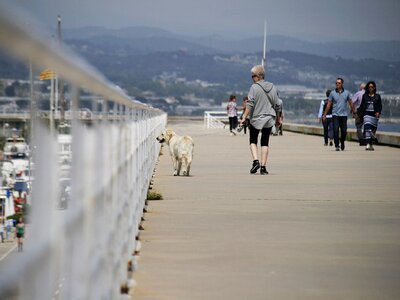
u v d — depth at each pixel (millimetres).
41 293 3498
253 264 10305
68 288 4312
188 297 8320
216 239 12312
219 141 51562
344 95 39531
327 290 8836
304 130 67500
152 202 17469
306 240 12383
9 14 2779
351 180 23656
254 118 25312
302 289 8867
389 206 17203
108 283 6410
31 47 3119
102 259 5914
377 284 9242
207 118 92438
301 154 36938
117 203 7375
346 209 16562
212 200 17938
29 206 3400
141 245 11609
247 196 18844
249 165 29859
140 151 13695
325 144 45969
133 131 10867
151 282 9047
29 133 3502
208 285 8969
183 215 15180
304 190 20453
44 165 3578
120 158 7832
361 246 11922
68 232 4273
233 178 23969
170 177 24281
